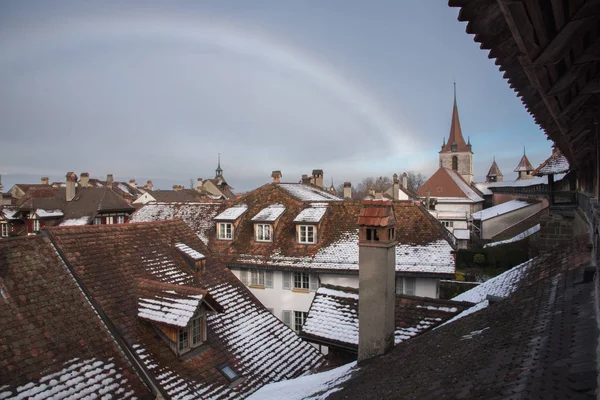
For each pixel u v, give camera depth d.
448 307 10.67
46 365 9.36
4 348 9.09
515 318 5.93
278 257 23.48
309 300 22.42
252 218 25.72
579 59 3.52
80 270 11.99
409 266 20.39
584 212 12.07
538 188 21.55
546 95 4.52
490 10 2.84
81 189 48.19
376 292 8.26
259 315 15.31
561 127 6.75
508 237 50.66
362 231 8.44
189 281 14.78
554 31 2.98
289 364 13.62
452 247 21.14
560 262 9.17
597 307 4.31
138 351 10.73
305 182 40.44
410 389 4.69
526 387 3.11
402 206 24.25
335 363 11.23
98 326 10.98
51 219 44.31
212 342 12.66
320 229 24.22
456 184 63.56
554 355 3.64
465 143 92.50
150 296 12.16
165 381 10.42
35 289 10.72
